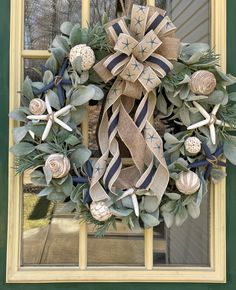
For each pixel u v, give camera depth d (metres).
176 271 1.46
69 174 1.36
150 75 1.32
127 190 1.37
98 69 1.34
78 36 1.35
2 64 1.45
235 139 1.40
